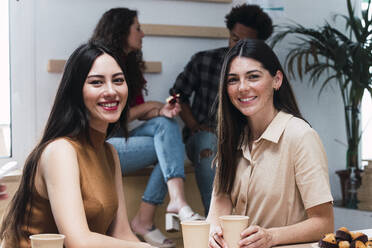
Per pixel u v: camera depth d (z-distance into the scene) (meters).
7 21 2.99
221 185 1.70
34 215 1.40
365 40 3.53
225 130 1.68
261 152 1.63
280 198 1.58
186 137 3.13
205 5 3.40
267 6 3.61
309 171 1.52
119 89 1.42
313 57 3.76
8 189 2.61
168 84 3.31
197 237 1.13
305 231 1.45
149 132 2.72
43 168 1.36
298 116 1.66
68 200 1.30
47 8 3.06
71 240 1.26
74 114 1.43
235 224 1.21
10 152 3.00
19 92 3.02
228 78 1.61
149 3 3.28
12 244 1.41
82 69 1.41
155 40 3.28
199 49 3.38
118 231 1.59
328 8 3.80
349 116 3.77
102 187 1.45
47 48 3.06
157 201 2.66
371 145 3.82
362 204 3.41
